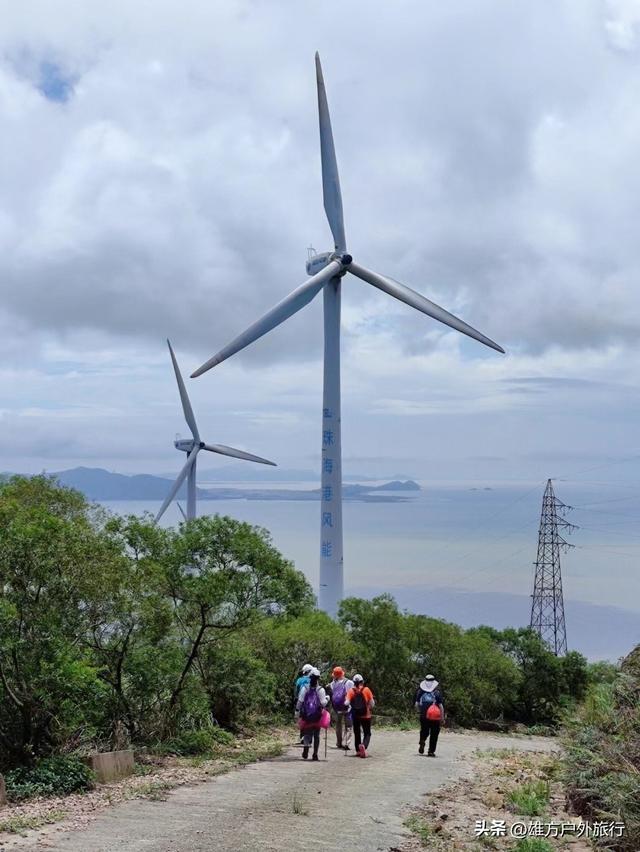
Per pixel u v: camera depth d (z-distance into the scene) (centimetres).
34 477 2856
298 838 1178
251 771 1889
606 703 1471
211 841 1150
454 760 2223
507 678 5669
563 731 1616
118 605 1998
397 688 5028
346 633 4403
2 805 1434
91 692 1944
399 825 1291
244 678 2825
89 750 2041
